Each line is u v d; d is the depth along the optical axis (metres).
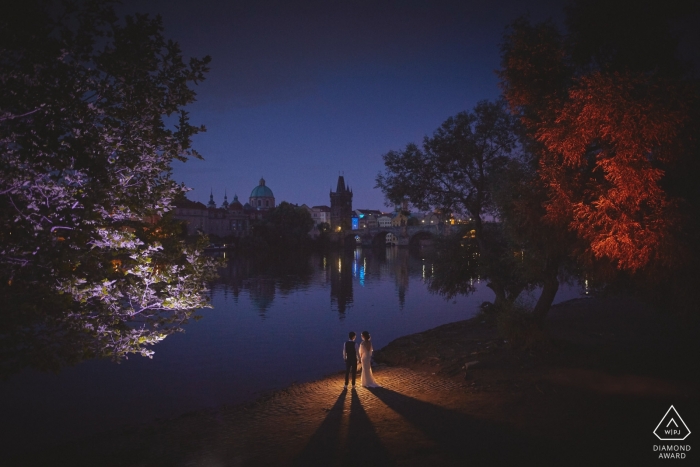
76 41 7.48
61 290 7.24
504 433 10.10
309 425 11.57
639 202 10.33
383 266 96.50
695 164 11.38
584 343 19.56
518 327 18.34
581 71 14.52
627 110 9.40
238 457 9.79
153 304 9.00
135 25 7.93
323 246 188.50
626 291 16.61
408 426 10.95
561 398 12.44
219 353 24.77
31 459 10.94
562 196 12.10
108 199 7.69
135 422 15.12
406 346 22.83
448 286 25.92
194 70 8.69
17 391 18.28
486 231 25.48
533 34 14.64
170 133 8.77
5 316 6.58
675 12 12.04
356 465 8.84
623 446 9.12
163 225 9.30
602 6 12.68
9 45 6.83
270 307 41.97
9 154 7.24
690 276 12.18
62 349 7.47
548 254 15.79
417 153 25.17
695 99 9.93
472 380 14.91
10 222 7.05
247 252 147.00
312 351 25.16
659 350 17.94
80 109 7.70
